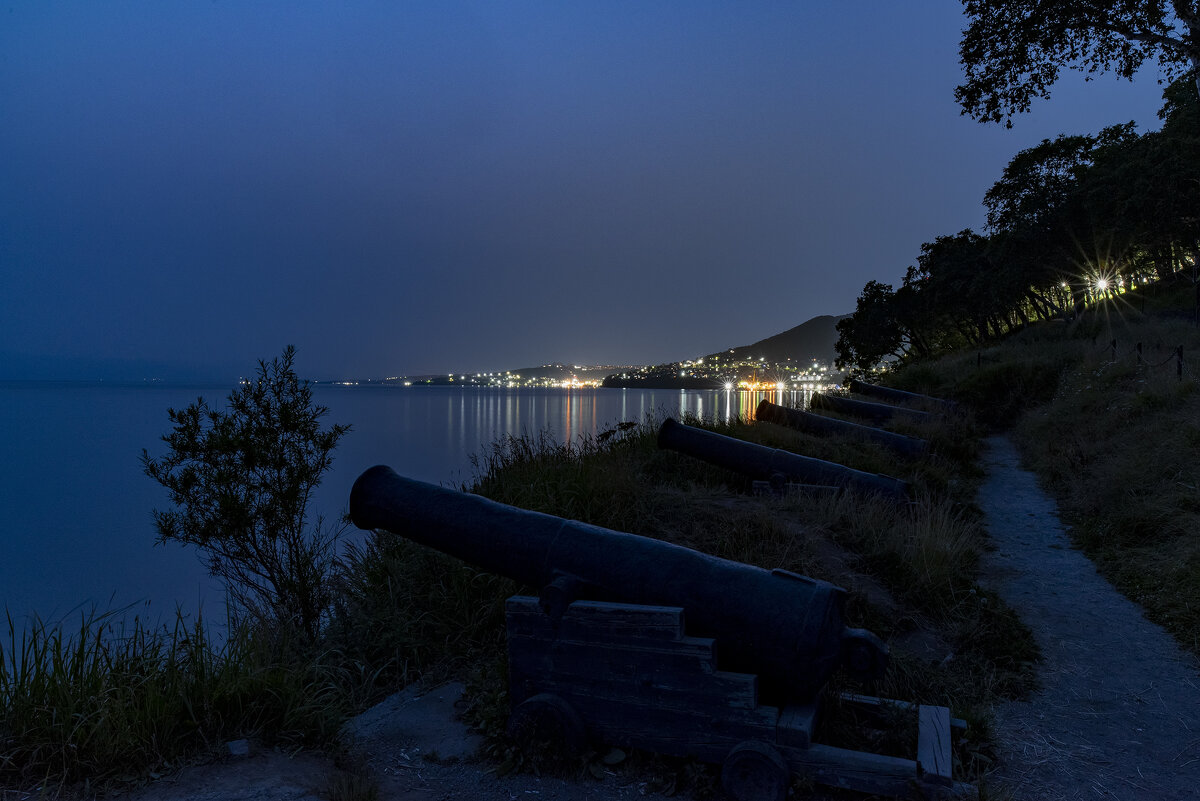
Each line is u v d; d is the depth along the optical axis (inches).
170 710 134.1
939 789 116.8
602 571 142.0
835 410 622.5
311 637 203.2
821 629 125.5
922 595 217.6
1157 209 1003.9
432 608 202.1
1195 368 484.1
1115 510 314.2
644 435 404.8
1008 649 190.4
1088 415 498.3
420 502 164.4
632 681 132.9
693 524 258.8
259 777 124.3
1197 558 240.7
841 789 124.6
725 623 130.3
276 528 207.3
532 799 125.0
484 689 162.7
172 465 203.9
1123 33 634.8
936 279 1606.8
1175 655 192.5
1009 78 685.3
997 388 725.9
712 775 127.6
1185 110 1062.4
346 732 146.9
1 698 131.2
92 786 118.3
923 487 366.0
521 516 156.9
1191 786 131.6
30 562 1299.2
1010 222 1352.1
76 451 3681.1
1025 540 308.7
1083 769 137.0
